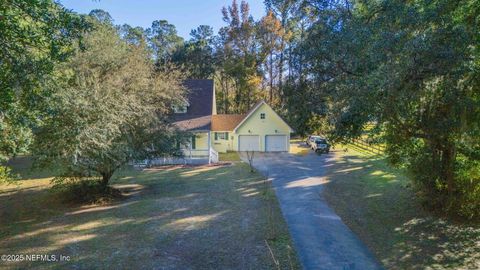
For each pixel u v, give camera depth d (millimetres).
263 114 34094
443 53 8094
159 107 19547
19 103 8258
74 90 13477
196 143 30250
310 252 9734
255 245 10266
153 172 23547
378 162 25938
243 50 51094
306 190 17625
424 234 11281
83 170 14602
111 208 14844
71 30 7641
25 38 7035
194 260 9312
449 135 11094
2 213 14438
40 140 13203
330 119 10539
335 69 11156
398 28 9141
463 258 9492
